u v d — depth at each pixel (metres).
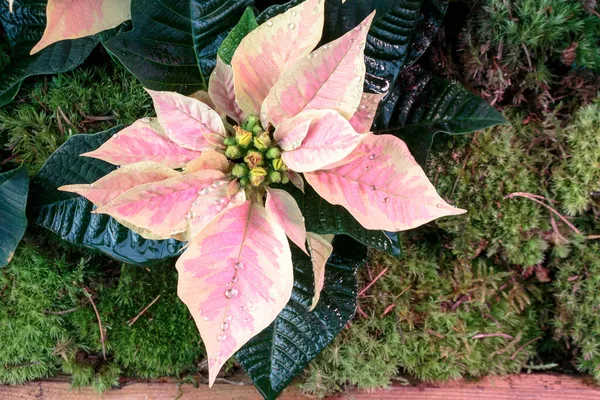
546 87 0.58
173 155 0.42
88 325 0.56
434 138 0.59
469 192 0.59
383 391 0.58
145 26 0.47
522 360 0.60
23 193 0.48
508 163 0.59
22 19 0.52
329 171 0.42
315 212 0.47
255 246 0.40
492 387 0.59
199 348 0.58
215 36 0.48
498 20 0.55
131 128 0.42
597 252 0.59
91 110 0.56
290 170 0.43
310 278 0.53
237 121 0.43
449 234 0.61
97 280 0.57
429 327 0.59
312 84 0.39
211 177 0.40
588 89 0.58
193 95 0.44
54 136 0.55
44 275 0.55
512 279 0.62
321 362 0.57
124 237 0.49
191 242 0.38
